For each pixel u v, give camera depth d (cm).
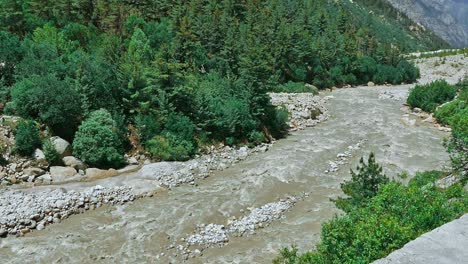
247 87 3128
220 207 2030
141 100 2750
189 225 1852
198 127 2838
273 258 1617
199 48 4203
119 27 4072
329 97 4609
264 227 1872
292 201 2130
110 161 2384
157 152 2555
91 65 2688
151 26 4106
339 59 5641
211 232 1806
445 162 2619
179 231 1800
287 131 3312
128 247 1666
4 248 1611
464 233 743
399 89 5281
